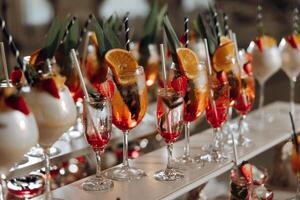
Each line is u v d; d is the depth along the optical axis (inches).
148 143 74.5
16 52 57.7
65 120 55.7
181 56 60.8
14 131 50.9
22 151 51.9
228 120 72.6
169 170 60.9
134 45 79.8
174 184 59.0
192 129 79.5
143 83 59.0
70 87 67.4
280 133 74.5
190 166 63.3
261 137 73.0
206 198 62.8
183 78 60.3
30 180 62.4
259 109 84.3
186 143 64.9
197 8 189.6
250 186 60.6
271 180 69.7
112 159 70.4
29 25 157.2
